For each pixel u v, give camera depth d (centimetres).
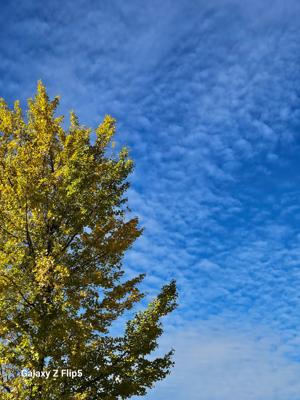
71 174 1157
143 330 1118
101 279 1123
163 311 1156
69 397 968
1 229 1127
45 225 1155
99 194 1214
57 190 1166
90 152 1302
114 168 1263
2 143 1237
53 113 1288
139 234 1236
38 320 1030
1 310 1046
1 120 1248
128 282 1185
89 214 1196
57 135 1267
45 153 1236
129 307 1171
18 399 980
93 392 1051
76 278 1111
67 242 1187
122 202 1274
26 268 1098
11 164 1191
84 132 1313
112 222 1224
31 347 1006
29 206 1116
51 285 1088
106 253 1184
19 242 1138
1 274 1048
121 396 1063
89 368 1056
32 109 1269
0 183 1173
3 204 1139
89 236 1178
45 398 980
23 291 1065
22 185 1100
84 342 1065
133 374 1096
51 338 1019
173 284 1204
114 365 1084
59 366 1016
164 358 1136
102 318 1116
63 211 1162
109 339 1114
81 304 1091
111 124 1346
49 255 1134
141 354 1110
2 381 1038
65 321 1013
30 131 1285
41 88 1288
